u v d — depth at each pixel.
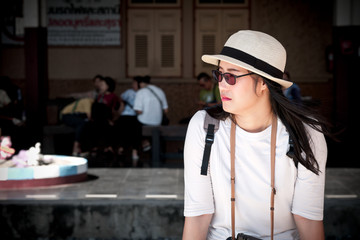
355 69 10.26
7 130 9.51
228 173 1.91
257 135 1.88
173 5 12.51
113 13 12.45
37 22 10.52
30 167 5.78
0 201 4.98
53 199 5.07
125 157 9.20
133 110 9.34
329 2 12.52
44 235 4.97
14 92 9.62
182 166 7.89
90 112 9.34
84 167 6.27
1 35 12.33
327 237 4.89
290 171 1.88
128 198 5.07
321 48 12.58
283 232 1.98
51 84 12.52
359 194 5.30
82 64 12.49
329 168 7.23
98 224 4.96
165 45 12.58
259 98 1.88
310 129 1.87
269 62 1.81
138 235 4.95
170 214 4.91
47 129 9.65
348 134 10.27
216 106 1.98
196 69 12.60
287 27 12.55
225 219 1.98
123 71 12.55
